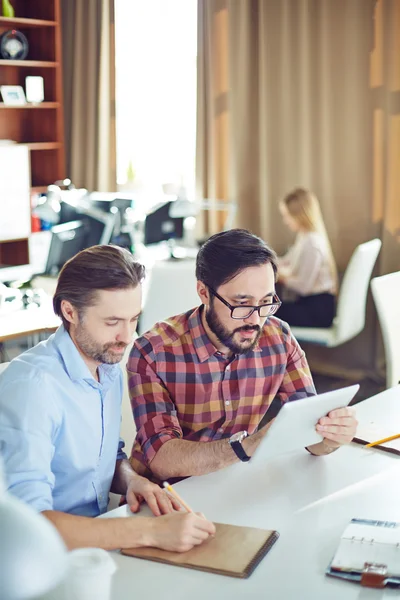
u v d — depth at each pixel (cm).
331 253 464
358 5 439
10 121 609
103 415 167
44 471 146
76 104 581
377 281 306
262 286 176
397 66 429
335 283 434
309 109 466
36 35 591
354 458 181
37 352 159
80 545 135
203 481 167
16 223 573
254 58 487
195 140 523
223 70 504
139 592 122
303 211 418
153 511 152
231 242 177
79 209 468
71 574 92
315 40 459
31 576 48
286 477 169
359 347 468
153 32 545
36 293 364
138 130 565
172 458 173
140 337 191
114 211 473
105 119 569
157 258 463
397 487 164
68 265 156
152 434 180
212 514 151
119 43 559
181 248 495
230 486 164
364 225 457
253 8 482
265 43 475
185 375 187
